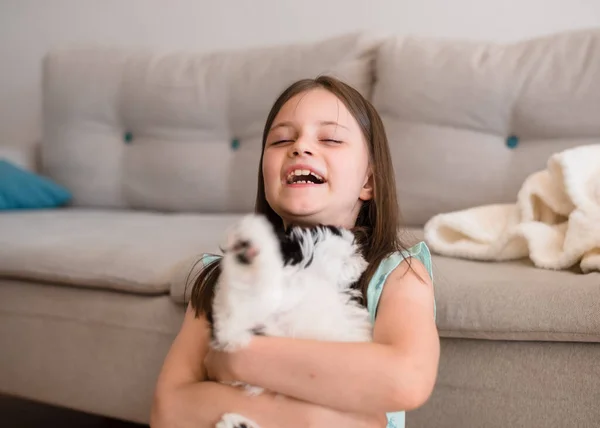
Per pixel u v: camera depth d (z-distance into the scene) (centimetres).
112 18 236
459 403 89
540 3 172
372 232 85
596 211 97
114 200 199
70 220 162
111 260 116
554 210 108
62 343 119
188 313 83
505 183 139
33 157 226
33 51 253
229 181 179
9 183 195
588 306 80
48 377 121
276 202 80
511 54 145
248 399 68
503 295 85
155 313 110
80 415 144
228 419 65
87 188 202
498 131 143
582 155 107
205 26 219
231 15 214
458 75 146
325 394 64
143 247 120
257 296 60
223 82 183
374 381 63
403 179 147
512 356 86
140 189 193
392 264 77
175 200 187
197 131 186
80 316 117
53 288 121
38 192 198
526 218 110
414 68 151
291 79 171
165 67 193
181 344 80
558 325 81
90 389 116
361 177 84
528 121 139
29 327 123
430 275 81
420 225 147
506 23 176
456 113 145
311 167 78
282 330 65
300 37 204
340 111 83
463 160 143
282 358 64
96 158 200
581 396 82
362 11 193
